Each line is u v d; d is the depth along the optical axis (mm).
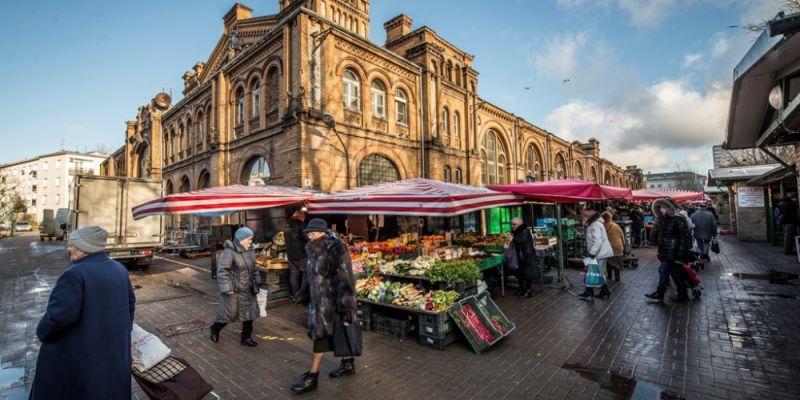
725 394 3623
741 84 4582
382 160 15094
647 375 4066
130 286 2951
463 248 8188
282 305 7723
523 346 5023
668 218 6996
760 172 16016
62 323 2408
